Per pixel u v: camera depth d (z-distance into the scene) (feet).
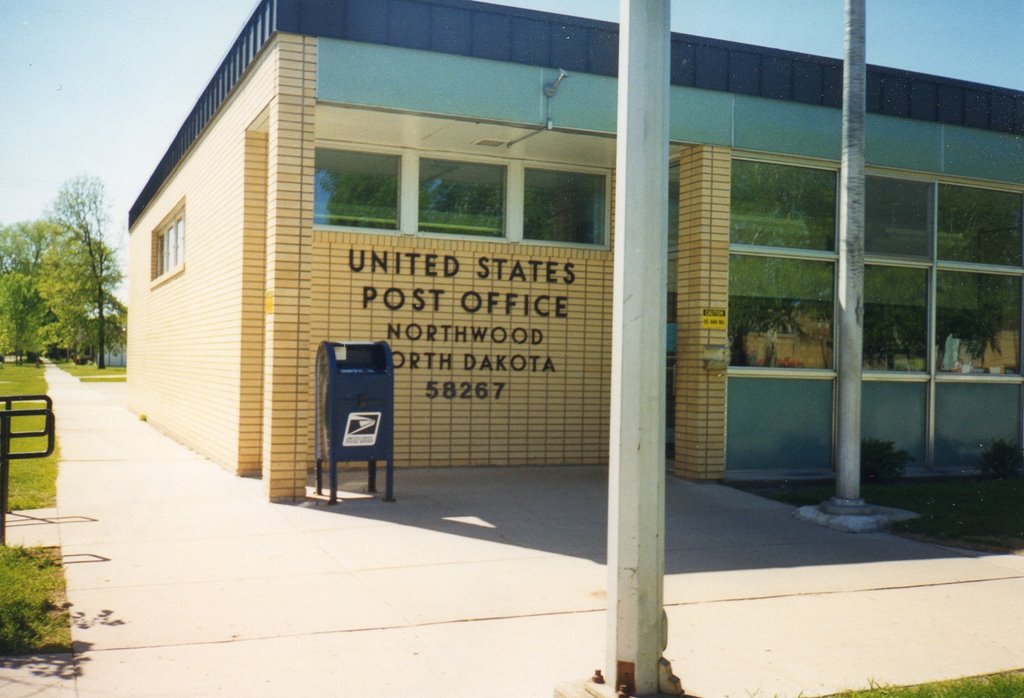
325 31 30.91
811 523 29.04
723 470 36.27
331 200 38.04
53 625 17.46
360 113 32.53
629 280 14.01
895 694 14.62
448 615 18.76
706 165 36.27
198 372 46.39
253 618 18.30
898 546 26.00
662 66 14.14
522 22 33.50
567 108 34.09
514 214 40.50
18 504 29.60
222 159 40.88
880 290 40.50
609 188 42.06
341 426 30.48
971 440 42.11
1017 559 24.52
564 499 32.27
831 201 39.11
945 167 40.73
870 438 38.50
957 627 18.62
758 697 14.75
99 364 230.68
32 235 294.25
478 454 39.86
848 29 29.63
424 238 39.01
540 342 40.91
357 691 14.74
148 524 27.07
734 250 36.94
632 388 13.93
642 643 13.85
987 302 42.68
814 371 38.19
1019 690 14.90
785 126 37.47
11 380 144.36
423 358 39.09
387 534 26.18
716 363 35.96
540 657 16.44
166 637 17.08
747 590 21.15
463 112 32.68
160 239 66.69
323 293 37.55
